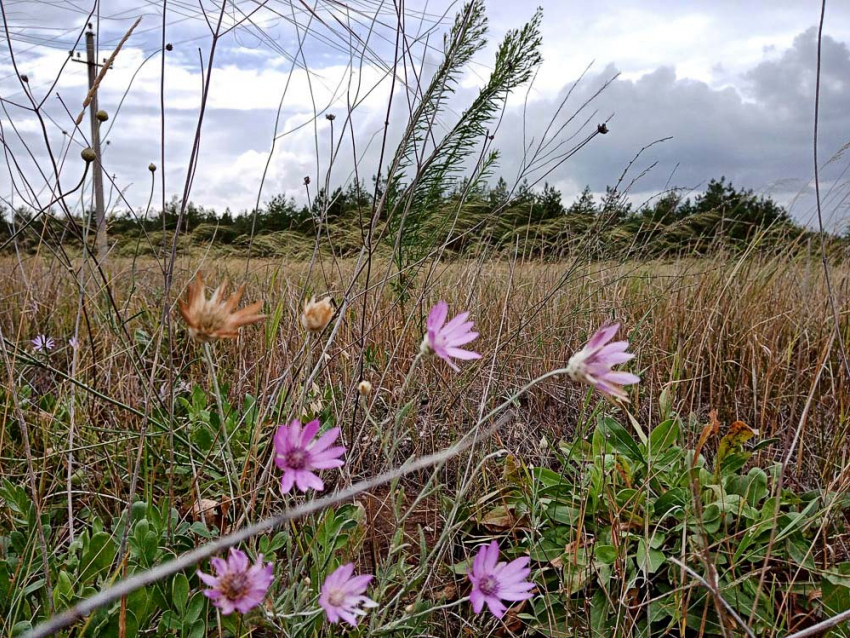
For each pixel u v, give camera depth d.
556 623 1.66
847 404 2.40
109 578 1.40
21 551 1.60
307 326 1.18
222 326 0.94
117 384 2.42
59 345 3.07
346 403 1.88
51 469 2.10
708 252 4.05
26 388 2.32
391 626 1.24
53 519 1.97
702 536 1.23
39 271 3.91
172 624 1.37
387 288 3.10
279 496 1.80
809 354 2.83
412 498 2.11
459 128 2.52
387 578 1.30
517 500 1.93
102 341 2.71
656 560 1.66
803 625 1.63
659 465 1.97
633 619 1.58
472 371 2.53
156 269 4.10
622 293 3.25
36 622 1.33
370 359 2.41
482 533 1.98
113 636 1.29
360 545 1.61
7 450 2.14
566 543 1.82
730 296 3.27
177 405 2.32
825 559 1.68
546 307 3.11
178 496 1.97
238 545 1.46
